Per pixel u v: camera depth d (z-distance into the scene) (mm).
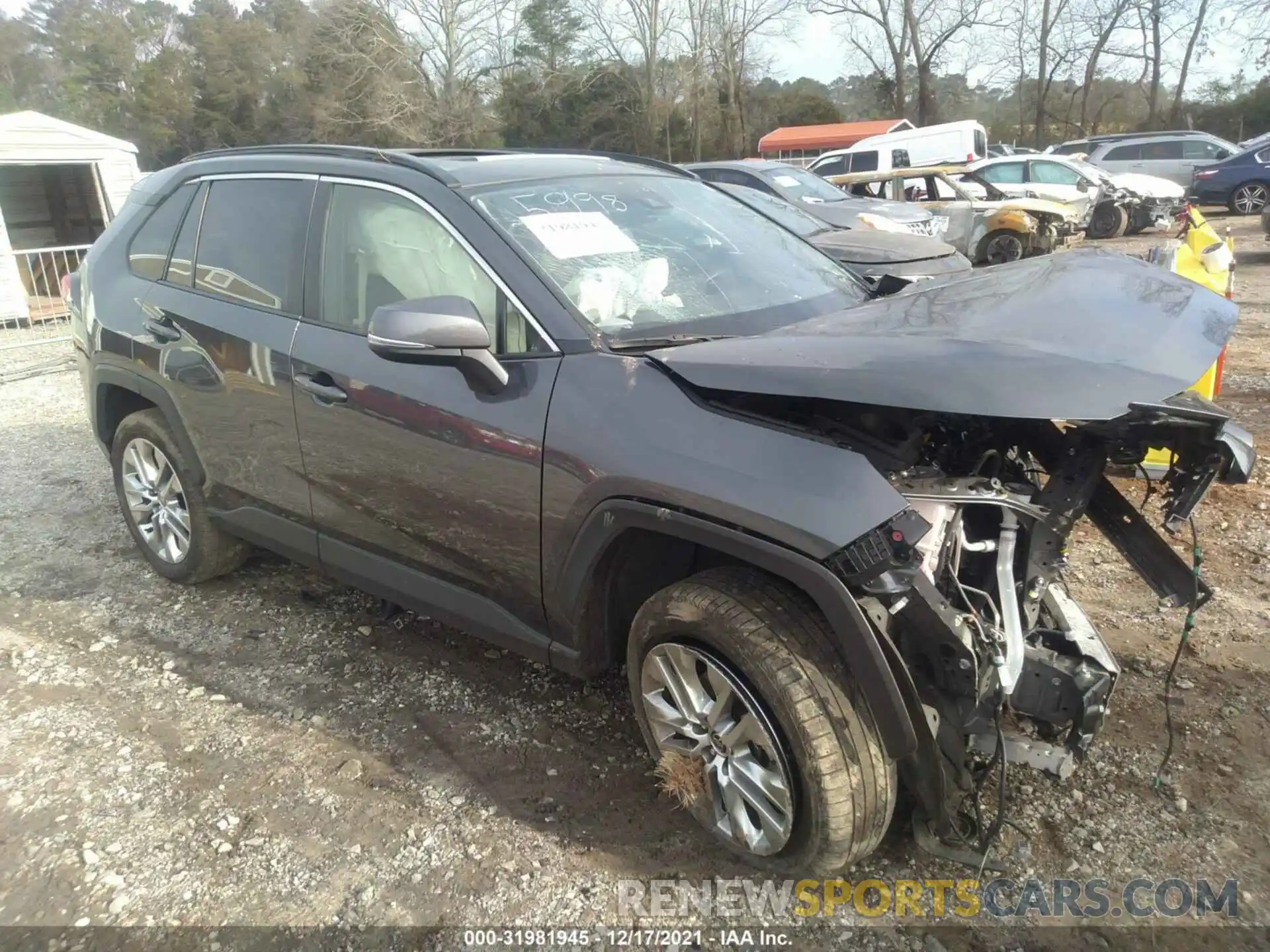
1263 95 39125
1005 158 17609
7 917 2467
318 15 44000
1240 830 2635
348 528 3365
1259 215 18844
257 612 4109
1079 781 2840
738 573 2461
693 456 2359
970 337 2268
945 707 2324
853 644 2150
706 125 48062
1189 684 3281
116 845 2709
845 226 10578
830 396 2162
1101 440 2574
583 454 2541
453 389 2852
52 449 6703
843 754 2242
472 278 2908
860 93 48844
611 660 2881
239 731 3244
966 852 2400
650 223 3273
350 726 3260
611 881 2543
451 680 3535
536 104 46000
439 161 3244
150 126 51812
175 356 3795
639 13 43844
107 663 3707
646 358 2566
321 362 3227
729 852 2625
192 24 54500
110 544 4902
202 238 3836
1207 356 2268
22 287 12477
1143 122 45219
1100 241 16703
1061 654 2547
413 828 2750
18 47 60906
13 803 2896
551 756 3066
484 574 2949
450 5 41031
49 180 15602
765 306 3064
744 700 2361
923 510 2375
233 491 3805
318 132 44156
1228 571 4055
